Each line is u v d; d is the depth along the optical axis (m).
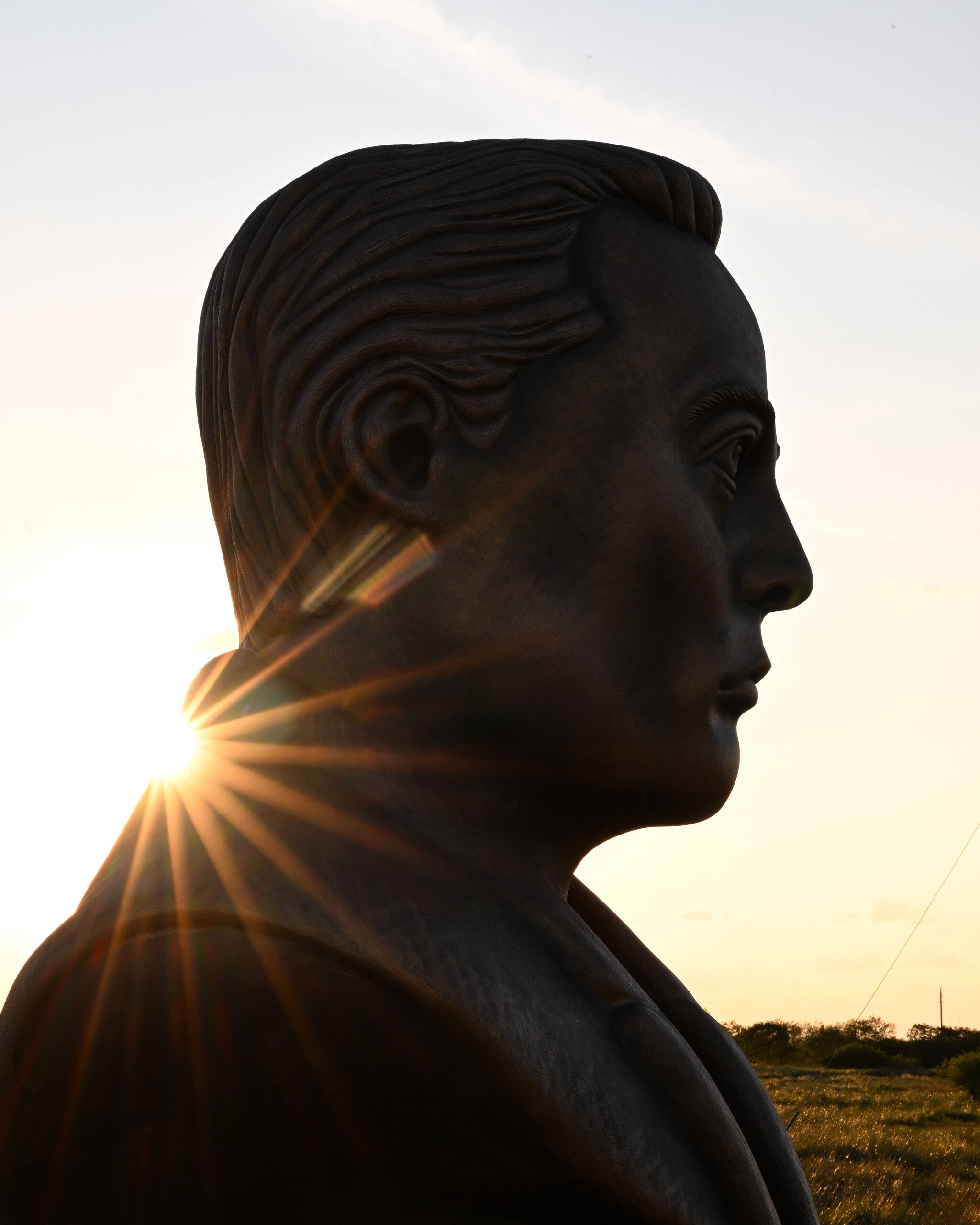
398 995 1.32
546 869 1.69
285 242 1.71
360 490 1.60
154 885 1.39
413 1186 1.35
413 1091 1.33
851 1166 17.47
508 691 1.60
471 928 1.38
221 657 1.71
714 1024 1.94
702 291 1.76
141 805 1.57
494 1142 1.34
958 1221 14.18
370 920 1.33
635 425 1.65
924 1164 18.08
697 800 1.70
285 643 1.69
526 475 1.61
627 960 1.98
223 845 1.42
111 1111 1.34
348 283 1.63
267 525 1.71
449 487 1.60
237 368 1.73
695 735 1.67
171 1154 1.34
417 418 1.59
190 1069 1.33
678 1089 1.43
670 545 1.65
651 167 1.79
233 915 1.33
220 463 1.84
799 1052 52.53
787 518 1.80
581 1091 1.34
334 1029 1.32
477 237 1.66
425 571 1.60
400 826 1.48
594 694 1.62
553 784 1.66
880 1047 52.47
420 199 1.69
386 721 1.61
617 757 1.64
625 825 1.73
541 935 1.52
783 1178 1.78
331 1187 1.35
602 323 1.67
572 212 1.71
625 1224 1.36
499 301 1.64
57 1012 1.38
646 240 1.75
